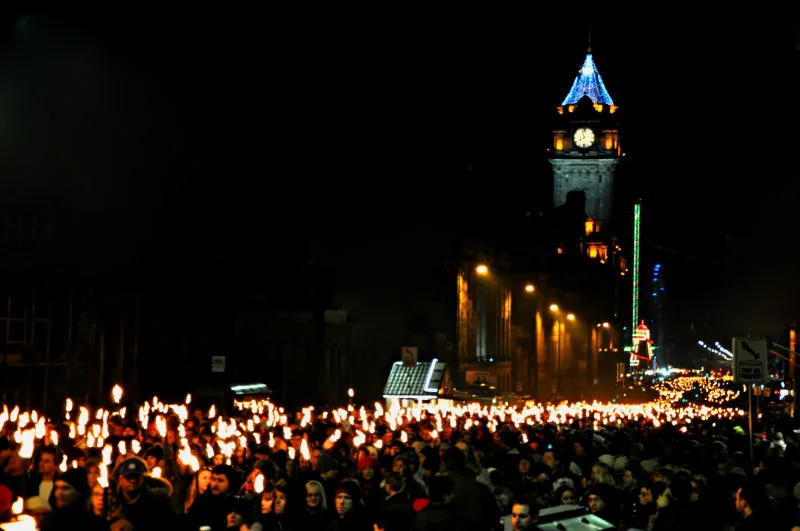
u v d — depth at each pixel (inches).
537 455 796.0
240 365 1894.7
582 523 502.9
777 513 530.0
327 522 519.2
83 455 640.4
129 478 469.1
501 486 618.5
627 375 6860.2
